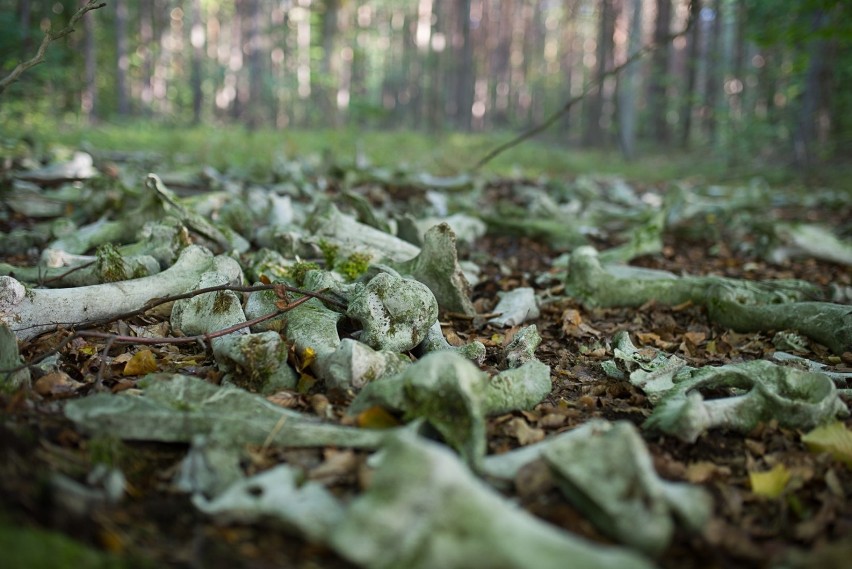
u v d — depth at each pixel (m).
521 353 0.86
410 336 0.82
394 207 1.84
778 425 0.71
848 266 1.55
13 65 2.65
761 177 3.57
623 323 1.10
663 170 4.20
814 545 0.54
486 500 0.46
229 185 1.85
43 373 0.74
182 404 0.64
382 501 0.47
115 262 0.97
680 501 0.52
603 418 0.75
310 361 0.77
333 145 3.25
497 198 2.26
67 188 1.68
